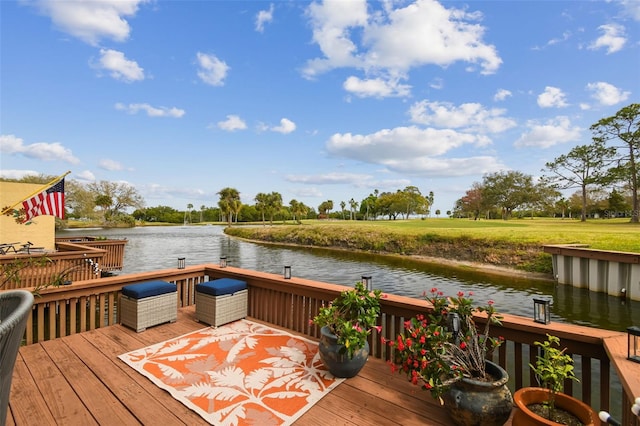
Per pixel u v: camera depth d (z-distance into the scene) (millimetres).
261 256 21438
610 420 1317
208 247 26609
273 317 4027
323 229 30875
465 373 2033
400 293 10844
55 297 3371
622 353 1687
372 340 3172
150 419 2078
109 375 2650
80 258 7332
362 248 24250
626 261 9250
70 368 2758
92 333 3574
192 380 2592
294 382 2586
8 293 1012
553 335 2133
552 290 10789
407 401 2334
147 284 3920
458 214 68375
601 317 8086
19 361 2871
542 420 1586
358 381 2627
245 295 4227
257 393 2412
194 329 3775
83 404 2232
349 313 2832
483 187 49250
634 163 24188
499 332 2436
